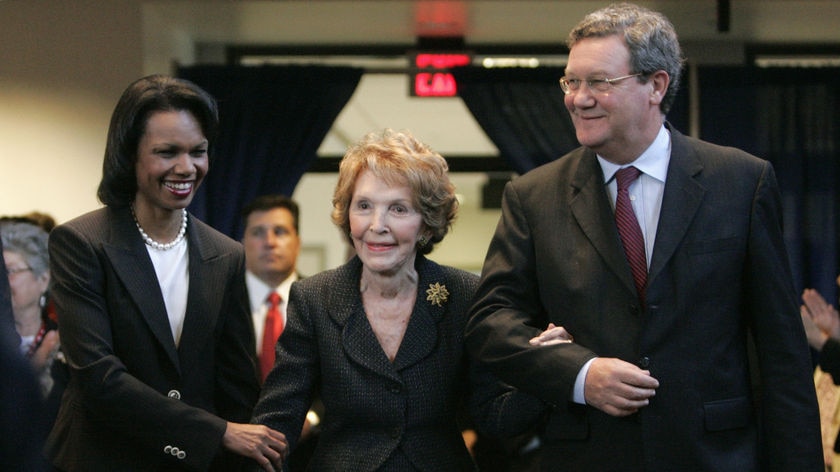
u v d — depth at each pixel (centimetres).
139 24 547
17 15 548
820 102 591
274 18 566
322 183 691
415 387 275
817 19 561
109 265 280
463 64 600
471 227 675
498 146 592
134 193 289
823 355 431
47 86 549
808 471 242
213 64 604
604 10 257
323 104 601
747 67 591
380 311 283
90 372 271
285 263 486
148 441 272
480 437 466
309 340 283
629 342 246
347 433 277
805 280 588
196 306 289
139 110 278
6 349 129
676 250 247
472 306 269
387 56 619
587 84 249
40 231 411
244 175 596
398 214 273
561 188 264
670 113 594
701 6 541
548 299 257
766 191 253
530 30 587
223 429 271
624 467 246
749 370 255
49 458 283
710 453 242
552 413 261
